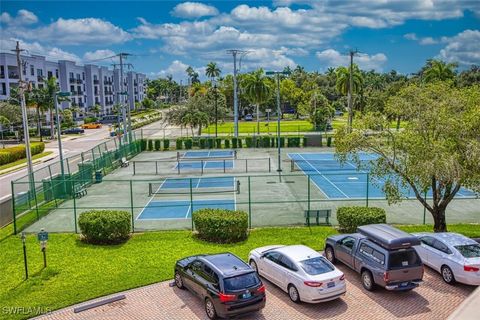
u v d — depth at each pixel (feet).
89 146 211.61
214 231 67.21
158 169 142.20
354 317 43.68
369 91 354.95
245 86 245.65
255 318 43.75
